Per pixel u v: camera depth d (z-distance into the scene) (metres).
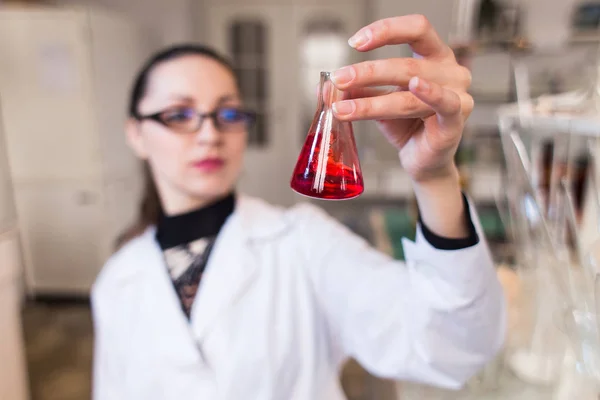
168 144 0.74
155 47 3.66
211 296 0.74
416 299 0.56
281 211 0.88
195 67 0.74
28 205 2.95
